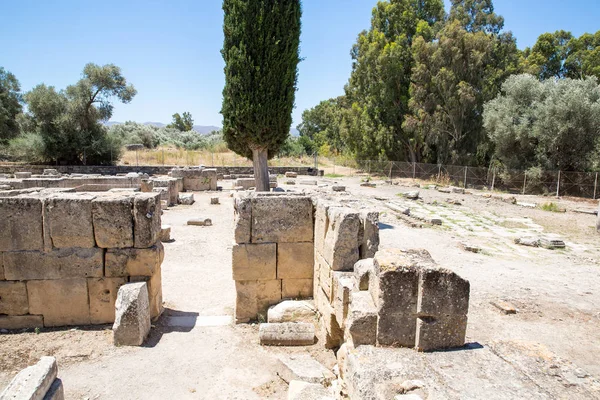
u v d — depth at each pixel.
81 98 32.84
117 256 6.78
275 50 17.12
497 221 17.66
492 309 7.67
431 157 37.47
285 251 7.31
